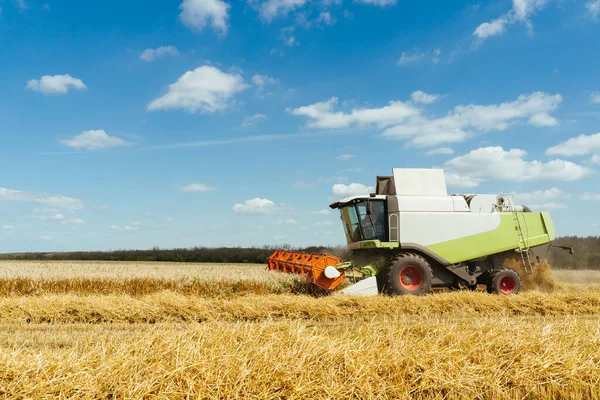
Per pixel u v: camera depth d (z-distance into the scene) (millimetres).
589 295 10711
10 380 3729
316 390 3977
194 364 4020
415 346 4863
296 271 12164
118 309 8828
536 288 12344
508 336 5223
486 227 12578
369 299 10000
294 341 4672
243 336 4781
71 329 7660
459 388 4230
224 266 24500
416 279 11641
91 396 3654
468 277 12320
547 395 4297
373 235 12258
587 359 4801
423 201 12242
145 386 3734
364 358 4484
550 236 13164
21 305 8922
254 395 3820
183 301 9438
